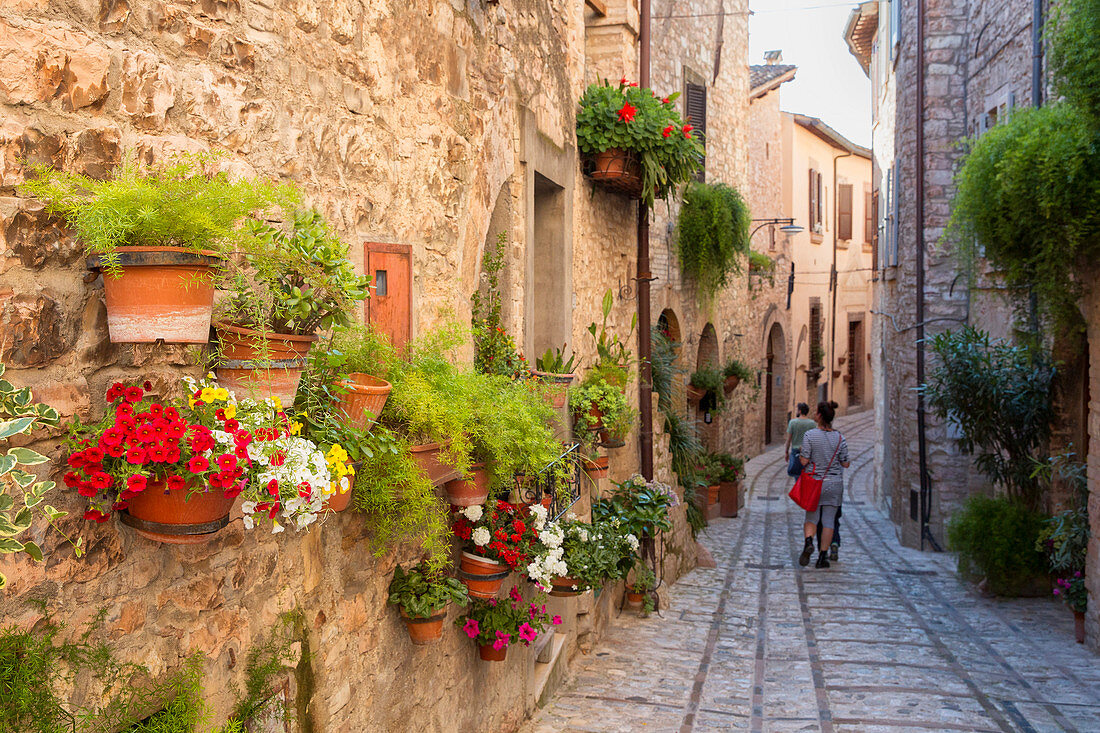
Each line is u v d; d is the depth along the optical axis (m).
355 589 3.22
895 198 13.48
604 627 7.22
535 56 5.53
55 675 1.87
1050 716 5.16
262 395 2.28
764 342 19.48
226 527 2.45
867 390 29.64
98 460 1.79
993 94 10.45
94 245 1.84
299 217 2.59
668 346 10.38
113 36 2.07
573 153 6.52
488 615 4.24
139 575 2.12
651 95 7.15
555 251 6.27
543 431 4.01
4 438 1.61
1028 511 8.59
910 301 12.27
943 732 4.94
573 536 5.54
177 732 2.16
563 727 5.14
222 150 2.45
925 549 11.48
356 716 3.18
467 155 4.30
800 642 6.93
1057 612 7.79
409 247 3.62
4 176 1.78
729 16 14.52
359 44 3.21
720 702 5.56
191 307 1.94
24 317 1.82
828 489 9.79
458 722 4.16
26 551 1.75
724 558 10.41
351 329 2.89
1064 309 6.92
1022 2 9.43
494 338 4.61
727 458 13.56
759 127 19.59
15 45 1.81
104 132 2.03
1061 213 6.33
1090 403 6.72
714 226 11.77
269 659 2.63
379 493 3.02
